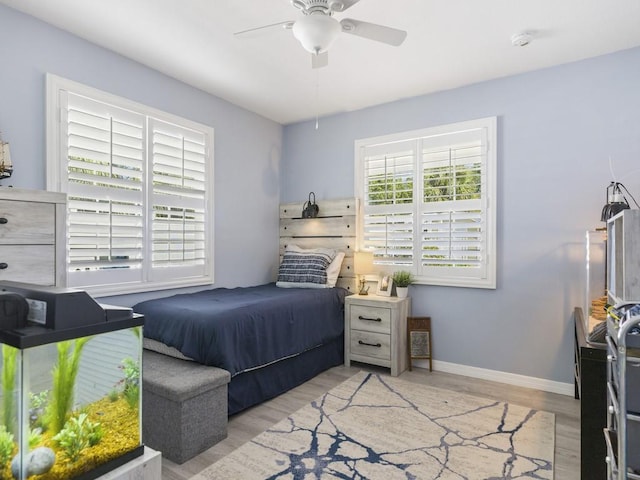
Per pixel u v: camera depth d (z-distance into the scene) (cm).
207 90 363
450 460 208
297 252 418
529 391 309
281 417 261
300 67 315
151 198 314
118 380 98
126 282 296
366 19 246
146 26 256
